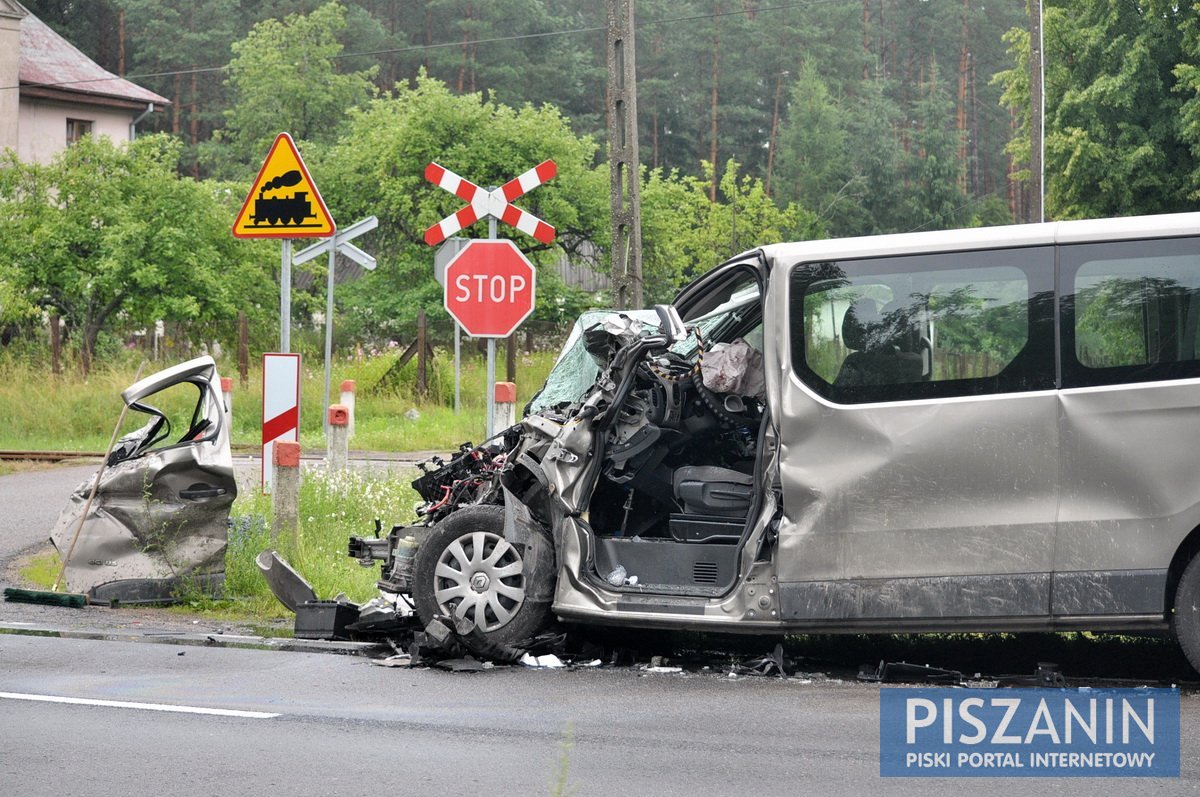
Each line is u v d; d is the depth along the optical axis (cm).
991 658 1898
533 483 1958
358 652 1983
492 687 1739
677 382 1948
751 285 2006
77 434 6025
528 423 1942
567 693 1702
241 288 8144
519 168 9494
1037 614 1675
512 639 1883
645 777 1317
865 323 1731
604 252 9981
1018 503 1677
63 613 2272
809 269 1755
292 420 2950
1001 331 1695
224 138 17488
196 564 2375
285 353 2916
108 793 1273
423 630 1939
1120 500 1656
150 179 7844
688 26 19000
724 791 1267
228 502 2389
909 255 1731
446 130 9594
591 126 18162
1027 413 1675
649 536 1969
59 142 11900
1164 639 1986
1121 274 1675
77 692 1703
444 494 2058
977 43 19938
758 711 1597
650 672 1833
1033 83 7456
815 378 1736
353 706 1628
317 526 2886
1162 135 10450
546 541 1897
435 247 9475
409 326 9469
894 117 18650
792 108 17925
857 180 17012
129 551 2369
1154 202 10675
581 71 18325
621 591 1825
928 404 1700
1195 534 1667
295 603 2138
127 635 2084
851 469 1714
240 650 1995
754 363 1920
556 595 1856
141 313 7781
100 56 17850
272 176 2827
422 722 1544
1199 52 10188
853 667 1870
